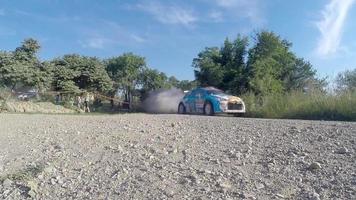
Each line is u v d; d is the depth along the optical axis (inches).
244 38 1157.7
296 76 1134.4
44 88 1074.7
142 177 225.8
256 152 259.9
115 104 1291.8
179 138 315.6
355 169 210.7
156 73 1462.8
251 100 724.7
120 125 401.1
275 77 1090.7
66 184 228.2
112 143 308.2
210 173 223.8
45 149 304.7
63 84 1094.4
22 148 313.1
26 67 1018.7
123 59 1443.2
